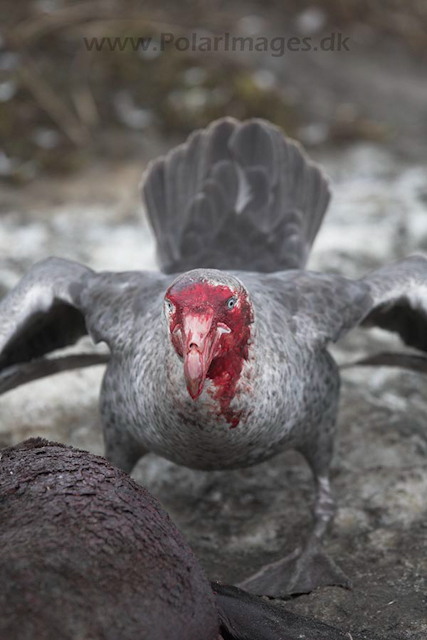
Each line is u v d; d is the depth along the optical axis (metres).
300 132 13.61
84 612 4.44
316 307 6.80
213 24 15.20
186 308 5.45
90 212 11.66
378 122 14.02
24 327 7.23
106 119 13.79
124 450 7.01
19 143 13.04
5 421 8.21
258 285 6.74
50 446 5.40
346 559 6.82
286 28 15.61
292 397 6.35
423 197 11.95
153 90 14.05
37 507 4.85
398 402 8.57
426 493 7.41
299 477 7.75
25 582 4.46
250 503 7.45
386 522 7.15
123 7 15.02
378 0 16.23
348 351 9.27
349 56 15.46
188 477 7.73
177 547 4.96
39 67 14.16
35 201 12.12
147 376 6.13
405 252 10.75
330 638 5.41
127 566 4.67
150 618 4.59
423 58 15.65
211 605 4.93
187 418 5.90
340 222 11.30
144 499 5.10
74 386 8.73
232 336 5.64
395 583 6.51
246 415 5.94
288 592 6.45
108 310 6.84
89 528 4.74
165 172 8.65
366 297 7.02
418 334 7.75
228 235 7.96
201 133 8.68
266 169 8.35
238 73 14.23
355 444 7.98
